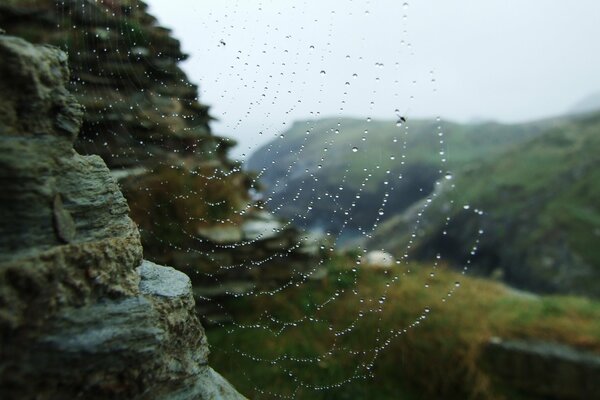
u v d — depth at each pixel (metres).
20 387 1.04
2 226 1.07
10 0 2.99
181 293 1.51
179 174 3.96
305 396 3.44
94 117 3.24
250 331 3.90
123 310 1.24
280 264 4.51
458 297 5.32
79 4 3.28
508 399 4.45
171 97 4.15
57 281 1.11
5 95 1.11
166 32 4.09
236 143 5.08
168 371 1.37
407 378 4.13
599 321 5.42
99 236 1.31
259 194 4.88
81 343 1.12
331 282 4.70
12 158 1.09
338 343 3.99
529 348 4.67
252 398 3.28
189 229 3.86
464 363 4.34
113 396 1.19
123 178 3.34
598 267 18.27
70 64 3.15
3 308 1.00
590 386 4.56
